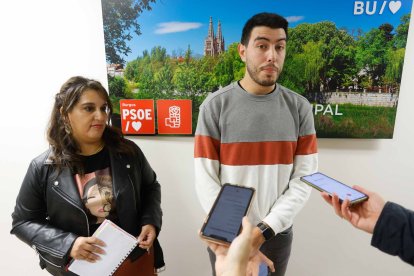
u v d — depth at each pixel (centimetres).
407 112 126
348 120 125
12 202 158
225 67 125
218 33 123
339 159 134
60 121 100
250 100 105
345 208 75
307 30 118
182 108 132
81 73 136
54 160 98
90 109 98
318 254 147
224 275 62
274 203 109
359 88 122
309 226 143
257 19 98
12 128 147
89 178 102
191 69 128
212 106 107
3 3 130
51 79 138
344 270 149
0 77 139
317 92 124
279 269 121
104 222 96
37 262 168
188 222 150
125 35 127
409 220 64
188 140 138
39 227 98
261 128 105
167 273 160
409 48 120
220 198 82
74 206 96
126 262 105
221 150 109
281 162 108
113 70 132
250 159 106
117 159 106
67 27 131
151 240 105
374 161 133
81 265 95
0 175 154
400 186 135
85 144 104
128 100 134
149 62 129
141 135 139
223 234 73
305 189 107
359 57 119
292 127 107
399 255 64
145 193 120
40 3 130
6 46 135
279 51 100
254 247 92
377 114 124
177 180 144
